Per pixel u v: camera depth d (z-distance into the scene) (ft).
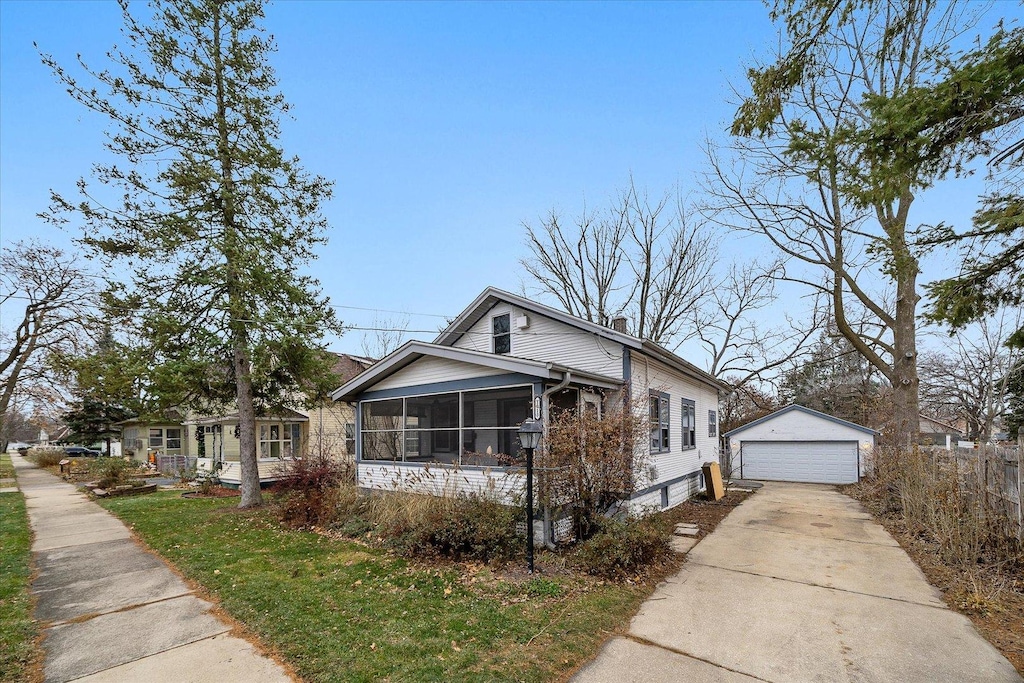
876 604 18.99
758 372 86.38
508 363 29.30
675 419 43.62
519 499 26.17
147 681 13.21
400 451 40.06
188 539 29.48
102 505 43.19
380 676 13.25
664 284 80.64
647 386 37.76
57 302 75.36
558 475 25.54
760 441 68.85
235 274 39.73
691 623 17.29
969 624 16.96
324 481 35.42
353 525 30.68
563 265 83.87
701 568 24.02
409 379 36.06
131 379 37.58
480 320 45.32
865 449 59.36
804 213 47.85
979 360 85.35
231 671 13.70
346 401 41.65
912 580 21.76
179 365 37.45
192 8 38.99
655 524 25.50
